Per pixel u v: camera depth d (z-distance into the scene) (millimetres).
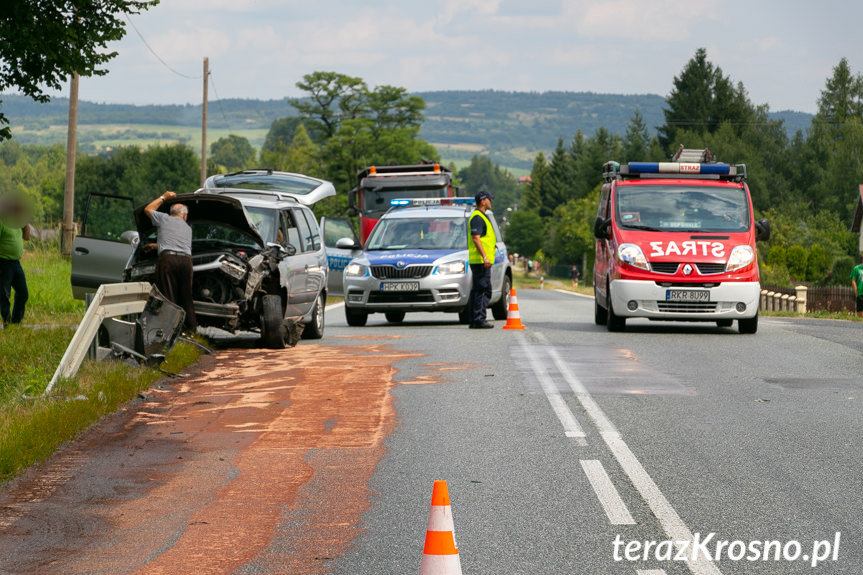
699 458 14453
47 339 27891
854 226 164250
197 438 16094
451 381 21656
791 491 12711
